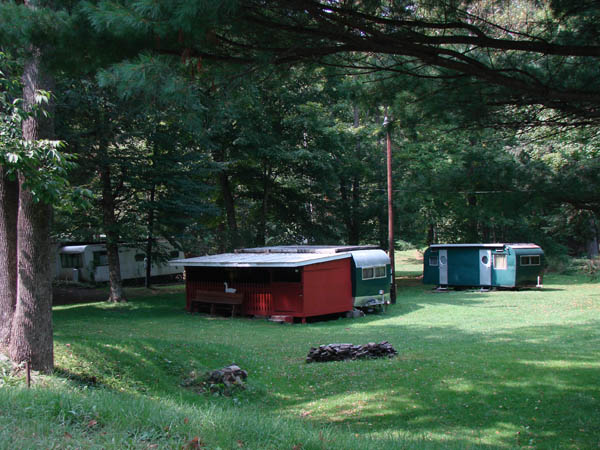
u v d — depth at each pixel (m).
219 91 6.79
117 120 22.20
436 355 13.30
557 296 27.45
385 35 6.12
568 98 6.78
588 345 14.67
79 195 8.95
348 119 37.16
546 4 6.91
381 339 16.44
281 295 21.48
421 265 55.38
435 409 8.80
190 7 4.77
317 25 6.10
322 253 22.89
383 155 37.44
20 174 9.09
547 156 21.59
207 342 15.27
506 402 9.06
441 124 8.68
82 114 21.58
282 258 21.44
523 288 31.31
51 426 4.75
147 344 12.05
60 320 20.53
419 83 7.85
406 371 11.42
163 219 25.80
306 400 9.77
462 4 6.63
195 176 28.70
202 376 10.72
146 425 5.00
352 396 9.77
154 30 5.15
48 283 9.27
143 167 24.52
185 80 5.80
